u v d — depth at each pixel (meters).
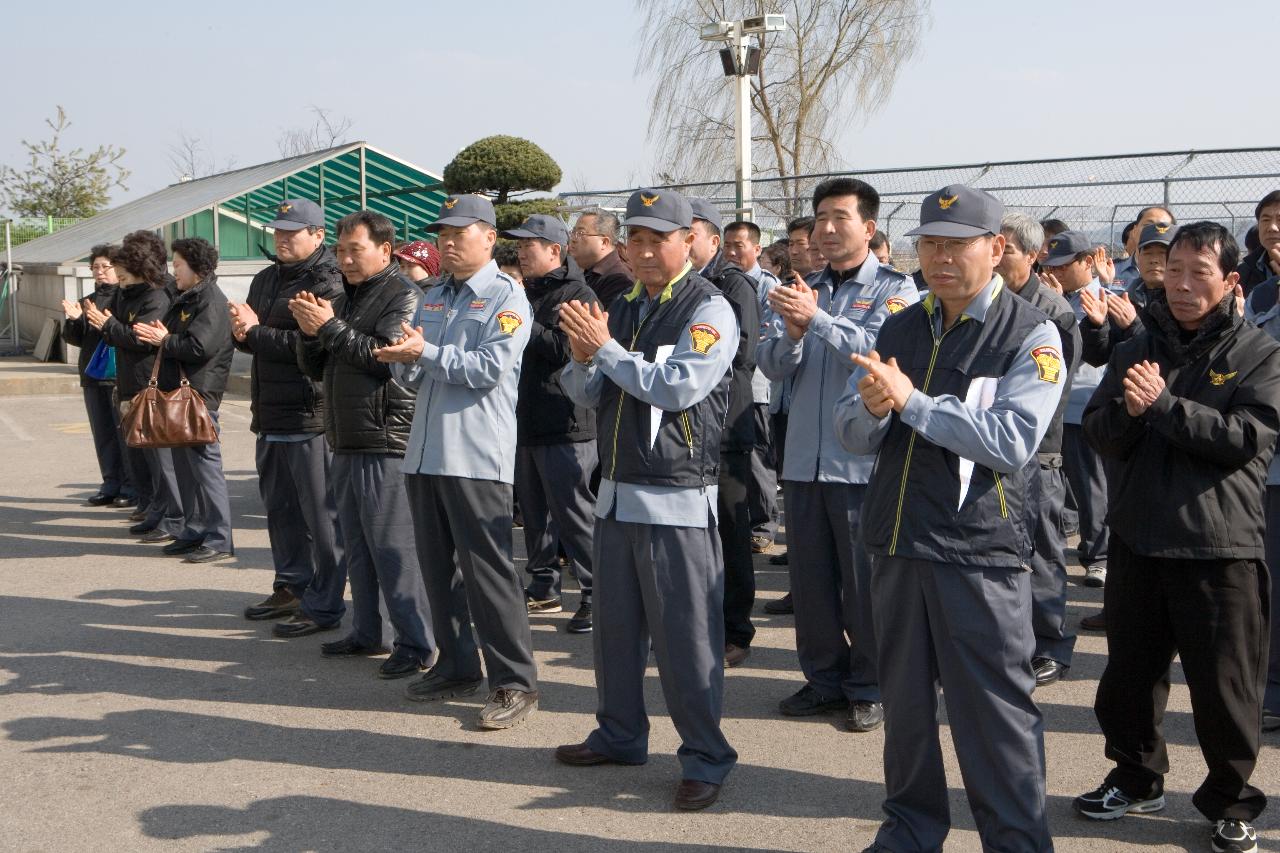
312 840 3.46
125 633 5.55
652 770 3.96
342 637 5.46
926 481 2.98
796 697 4.46
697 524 3.68
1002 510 2.93
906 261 12.08
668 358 3.65
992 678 2.97
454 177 16.66
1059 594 4.69
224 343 6.75
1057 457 4.64
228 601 6.12
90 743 4.20
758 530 7.09
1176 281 3.30
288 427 5.36
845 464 4.19
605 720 3.96
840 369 4.23
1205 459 3.20
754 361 5.00
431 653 4.92
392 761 4.04
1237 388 3.25
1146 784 3.50
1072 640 4.80
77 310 8.41
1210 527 3.21
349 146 18.73
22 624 5.70
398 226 20.25
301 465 5.38
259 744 4.20
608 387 3.79
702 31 13.87
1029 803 2.97
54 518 8.23
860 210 4.38
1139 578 3.36
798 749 4.12
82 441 11.72
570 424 5.43
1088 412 3.48
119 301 7.25
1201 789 3.37
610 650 3.90
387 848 3.41
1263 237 4.47
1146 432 3.31
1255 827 3.47
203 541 7.00
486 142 16.55
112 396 8.46
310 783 3.86
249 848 3.41
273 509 5.69
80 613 5.89
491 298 4.35
